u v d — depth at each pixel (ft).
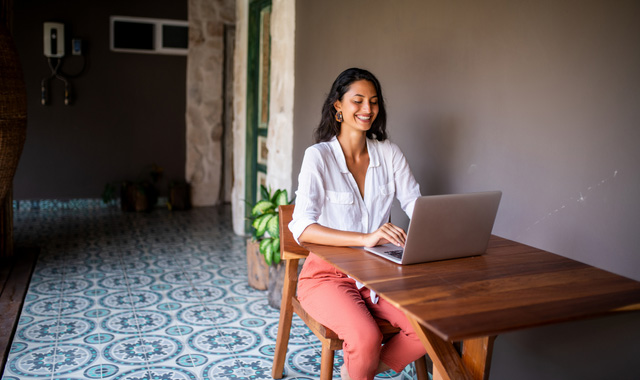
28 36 19.67
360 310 5.79
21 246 14.83
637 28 5.07
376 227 6.77
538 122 6.23
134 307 10.53
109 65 20.75
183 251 14.92
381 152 6.84
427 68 8.14
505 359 6.85
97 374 7.76
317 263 6.40
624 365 5.30
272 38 14.19
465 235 5.32
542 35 6.13
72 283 11.88
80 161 20.90
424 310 4.06
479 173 7.21
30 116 20.07
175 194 20.92
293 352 8.70
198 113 21.52
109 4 20.40
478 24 7.09
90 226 17.71
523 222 6.53
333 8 11.07
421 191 8.46
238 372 7.94
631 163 5.18
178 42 21.13
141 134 21.45
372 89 6.34
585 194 5.68
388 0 9.11
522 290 4.53
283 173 13.66
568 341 5.89
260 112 16.29
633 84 5.13
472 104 7.27
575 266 5.24
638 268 5.15
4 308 10.11
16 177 20.24
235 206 17.33
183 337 9.16
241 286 12.00
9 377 7.59
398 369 6.07
